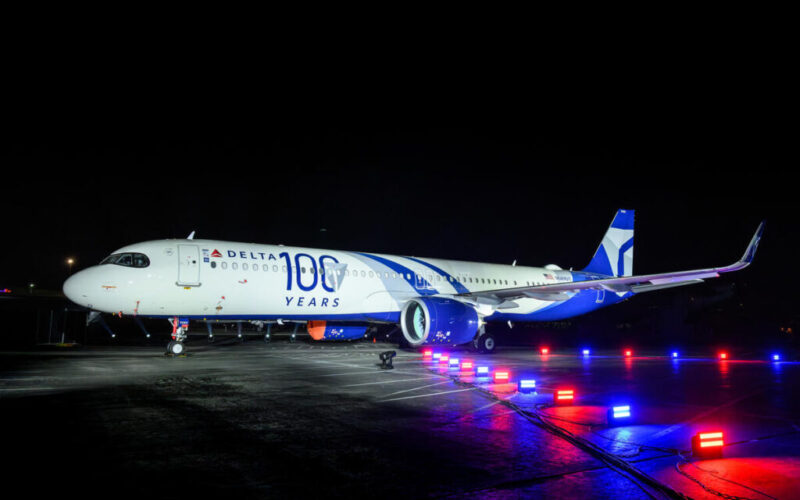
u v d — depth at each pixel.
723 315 47.25
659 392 12.84
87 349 22.53
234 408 9.84
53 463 6.36
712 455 7.08
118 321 38.75
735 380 15.44
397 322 24.81
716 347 36.06
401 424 8.81
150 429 8.06
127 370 14.91
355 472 6.23
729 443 7.88
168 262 18.64
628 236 34.41
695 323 46.66
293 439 7.70
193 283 18.86
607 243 33.66
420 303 21.44
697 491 5.77
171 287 18.55
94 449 6.96
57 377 13.22
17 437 7.51
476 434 8.19
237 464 6.45
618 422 9.15
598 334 47.28
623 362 21.41
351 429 8.40
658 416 9.79
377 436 7.97
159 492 5.46
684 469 6.53
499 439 7.89
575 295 30.67
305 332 43.94
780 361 22.67
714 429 8.75
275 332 43.91
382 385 13.17
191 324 49.25
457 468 6.45
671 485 5.95
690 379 15.59
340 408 10.09
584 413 9.96
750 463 6.84
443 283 25.69
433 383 13.63
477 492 5.63
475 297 23.58
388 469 6.37
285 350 24.72
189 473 6.07
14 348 22.84
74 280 18.09
